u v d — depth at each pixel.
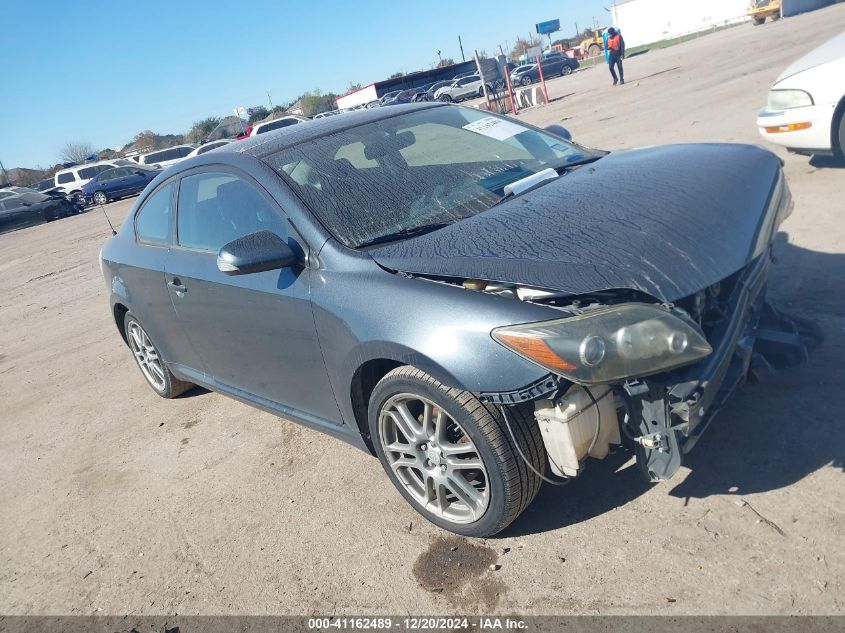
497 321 2.31
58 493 3.99
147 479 3.90
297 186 3.13
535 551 2.62
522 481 2.48
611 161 3.41
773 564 2.28
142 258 4.18
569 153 3.71
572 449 2.37
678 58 26.38
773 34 25.31
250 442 4.04
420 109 3.97
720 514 2.54
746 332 2.77
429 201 3.10
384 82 57.25
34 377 6.27
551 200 2.85
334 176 3.20
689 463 2.85
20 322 8.70
